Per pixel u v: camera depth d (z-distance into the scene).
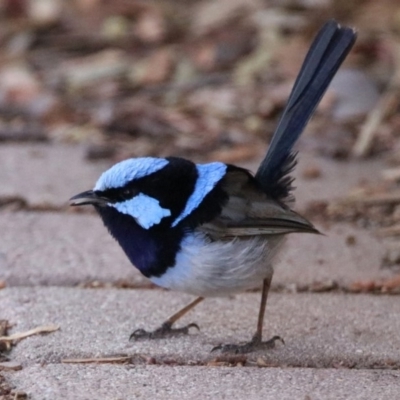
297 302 9.91
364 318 9.43
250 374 8.10
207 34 18.59
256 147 14.85
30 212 12.32
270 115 15.86
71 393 7.61
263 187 9.29
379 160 14.47
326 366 8.52
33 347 8.57
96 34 19.02
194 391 7.70
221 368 8.25
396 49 17.30
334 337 8.98
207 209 8.55
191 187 8.58
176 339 8.94
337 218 12.38
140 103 16.47
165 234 8.55
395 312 9.58
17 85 17.06
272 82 16.88
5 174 13.68
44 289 10.02
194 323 9.20
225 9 19.28
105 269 10.54
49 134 15.55
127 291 10.07
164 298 9.93
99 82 17.33
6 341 8.70
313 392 7.70
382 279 10.44
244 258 8.62
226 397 7.58
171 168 8.53
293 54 17.48
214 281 8.66
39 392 7.64
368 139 14.88
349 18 18.41
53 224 11.91
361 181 13.53
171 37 18.70
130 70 17.67
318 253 11.16
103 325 9.12
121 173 8.56
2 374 8.02
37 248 11.06
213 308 9.77
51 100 16.45
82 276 10.37
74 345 8.65
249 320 9.47
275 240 8.91
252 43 18.09
